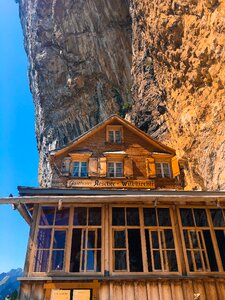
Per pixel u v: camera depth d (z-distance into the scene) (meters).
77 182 16.23
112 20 38.75
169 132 25.36
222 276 8.72
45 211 10.34
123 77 40.34
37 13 48.22
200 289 8.55
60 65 46.59
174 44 20.72
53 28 45.66
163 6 21.34
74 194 9.96
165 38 21.75
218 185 15.66
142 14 26.81
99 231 10.95
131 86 39.06
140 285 8.54
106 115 42.53
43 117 50.50
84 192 9.98
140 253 13.17
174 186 16.52
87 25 41.47
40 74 49.06
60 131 47.75
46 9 46.97
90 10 39.94
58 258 12.08
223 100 15.64
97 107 44.25
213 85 16.64
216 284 8.66
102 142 18.03
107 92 42.44
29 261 8.80
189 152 19.98
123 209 10.48
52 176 16.70
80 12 41.22
